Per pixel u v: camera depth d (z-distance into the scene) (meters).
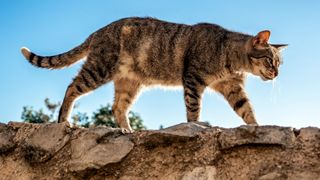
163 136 0.95
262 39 1.49
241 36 1.53
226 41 1.49
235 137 0.90
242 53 1.49
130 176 0.94
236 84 1.48
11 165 1.04
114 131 1.00
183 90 1.46
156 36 1.51
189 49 1.49
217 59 1.47
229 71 1.48
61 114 1.46
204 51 1.47
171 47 1.50
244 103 1.46
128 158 0.96
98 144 0.98
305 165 0.85
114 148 0.97
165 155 0.94
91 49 1.50
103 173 0.96
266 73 1.48
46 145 1.03
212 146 0.92
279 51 1.53
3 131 1.09
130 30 1.50
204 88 1.47
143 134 0.97
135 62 1.50
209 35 1.50
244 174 0.88
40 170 1.01
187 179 0.91
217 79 1.48
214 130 0.93
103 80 1.49
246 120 1.45
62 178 0.99
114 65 1.49
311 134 0.87
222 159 0.90
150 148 0.96
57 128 1.04
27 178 1.01
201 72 1.46
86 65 1.49
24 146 1.05
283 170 0.85
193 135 0.94
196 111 1.43
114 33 1.50
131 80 1.52
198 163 0.91
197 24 1.54
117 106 1.53
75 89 1.47
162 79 1.51
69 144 1.01
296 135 0.88
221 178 0.89
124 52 1.50
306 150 0.86
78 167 0.97
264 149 0.88
